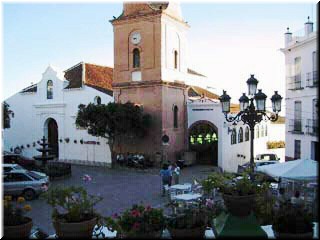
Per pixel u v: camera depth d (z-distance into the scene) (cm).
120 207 1738
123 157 3128
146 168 2992
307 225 635
